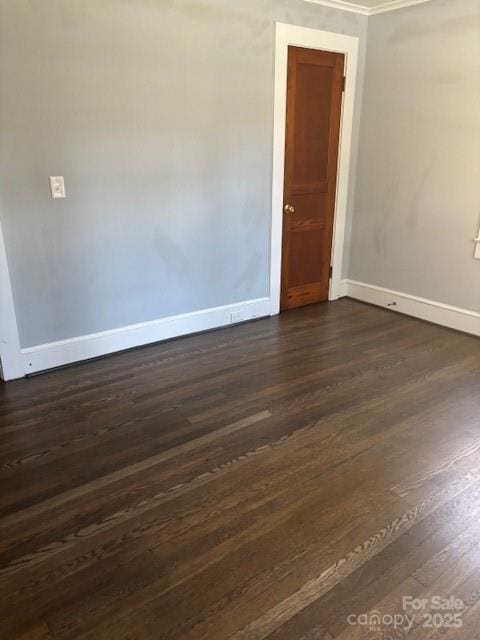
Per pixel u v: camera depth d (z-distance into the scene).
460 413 2.62
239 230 3.77
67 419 2.56
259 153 3.70
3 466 2.18
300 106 3.85
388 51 3.90
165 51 3.04
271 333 3.79
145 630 1.44
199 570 1.64
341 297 4.69
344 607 1.51
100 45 2.80
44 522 1.85
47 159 2.79
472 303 3.73
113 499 1.98
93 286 3.17
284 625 1.45
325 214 4.34
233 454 2.27
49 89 2.70
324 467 2.17
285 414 2.61
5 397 2.78
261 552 1.72
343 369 3.15
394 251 4.22
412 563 1.67
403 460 2.22
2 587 1.58
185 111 3.23
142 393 2.83
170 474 2.13
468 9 3.34
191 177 3.39
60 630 1.44
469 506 1.93
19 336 2.96
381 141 4.11
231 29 3.28
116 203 3.11
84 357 3.25
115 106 2.95
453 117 3.57
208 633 1.43
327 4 3.70
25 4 2.53
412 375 3.06
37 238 2.87
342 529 1.82
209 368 3.16
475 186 3.54
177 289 3.57
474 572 1.64
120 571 1.64
